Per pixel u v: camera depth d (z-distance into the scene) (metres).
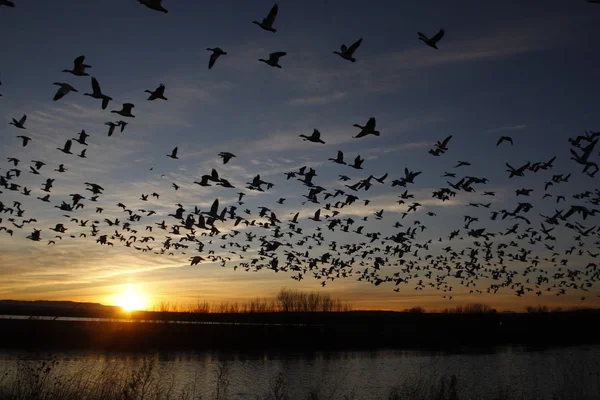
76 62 22.50
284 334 78.50
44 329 66.38
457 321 101.69
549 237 48.66
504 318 105.94
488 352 70.44
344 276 54.66
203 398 33.69
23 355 52.44
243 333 76.44
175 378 41.91
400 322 99.31
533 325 98.81
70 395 23.19
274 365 54.00
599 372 47.50
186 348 65.31
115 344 63.34
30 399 22.27
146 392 26.06
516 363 56.34
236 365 53.19
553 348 76.00
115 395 24.14
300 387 39.66
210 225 32.91
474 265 55.28
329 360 59.53
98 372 39.59
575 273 54.59
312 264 52.12
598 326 98.12
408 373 48.00
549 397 34.44
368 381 42.94
